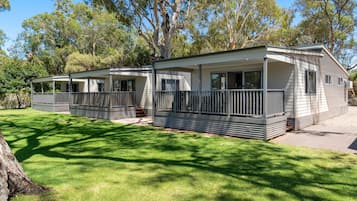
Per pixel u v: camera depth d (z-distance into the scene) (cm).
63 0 3431
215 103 875
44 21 3441
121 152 605
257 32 2617
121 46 3344
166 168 471
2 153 307
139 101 1564
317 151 603
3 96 2172
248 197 337
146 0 1505
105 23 3247
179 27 1647
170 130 965
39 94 2028
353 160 521
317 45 1080
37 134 880
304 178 412
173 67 1036
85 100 1538
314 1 2494
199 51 2722
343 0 2370
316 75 1114
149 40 1688
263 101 750
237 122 808
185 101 973
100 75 1477
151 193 351
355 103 2355
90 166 485
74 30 3362
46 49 3484
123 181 399
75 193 349
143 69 1489
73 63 2603
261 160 524
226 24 2520
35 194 339
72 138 802
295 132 877
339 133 852
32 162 517
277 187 372
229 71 1119
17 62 2341
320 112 1162
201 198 335
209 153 589
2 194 297
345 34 2588
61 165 493
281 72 947
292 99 916
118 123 1187
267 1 2405
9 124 1145
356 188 369
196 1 1622
